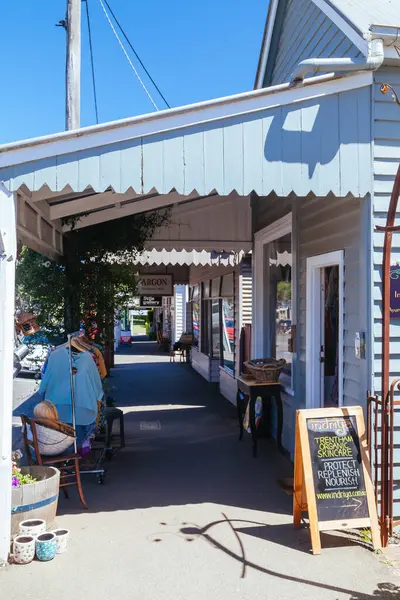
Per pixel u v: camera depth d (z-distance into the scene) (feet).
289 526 15.31
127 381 48.75
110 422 22.27
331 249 18.58
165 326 96.48
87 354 19.40
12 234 13.75
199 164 14.65
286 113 15.10
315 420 14.44
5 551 13.28
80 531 14.99
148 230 29.58
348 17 16.61
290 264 23.90
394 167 15.66
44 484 14.25
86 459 21.93
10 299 13.62
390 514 13.88
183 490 18.43
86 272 26.07
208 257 39.55
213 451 23.50
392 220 14.15
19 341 21.01
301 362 21.89
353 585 12.19
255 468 20.94
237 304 35.78
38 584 12.17
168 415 32.07
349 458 14.29
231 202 31.24
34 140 13.71
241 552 13.71
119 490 18.42
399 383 14.32
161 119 14.40
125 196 20.33
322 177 15.24
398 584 12.24
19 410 32.01
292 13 23.77
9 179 13.75
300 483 14.75
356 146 15.47
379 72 15.62
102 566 13.00
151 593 11.83
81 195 19.83
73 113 25.32
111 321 27.45
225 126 14.79
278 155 15.01
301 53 22.41
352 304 16.79
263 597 11.69
